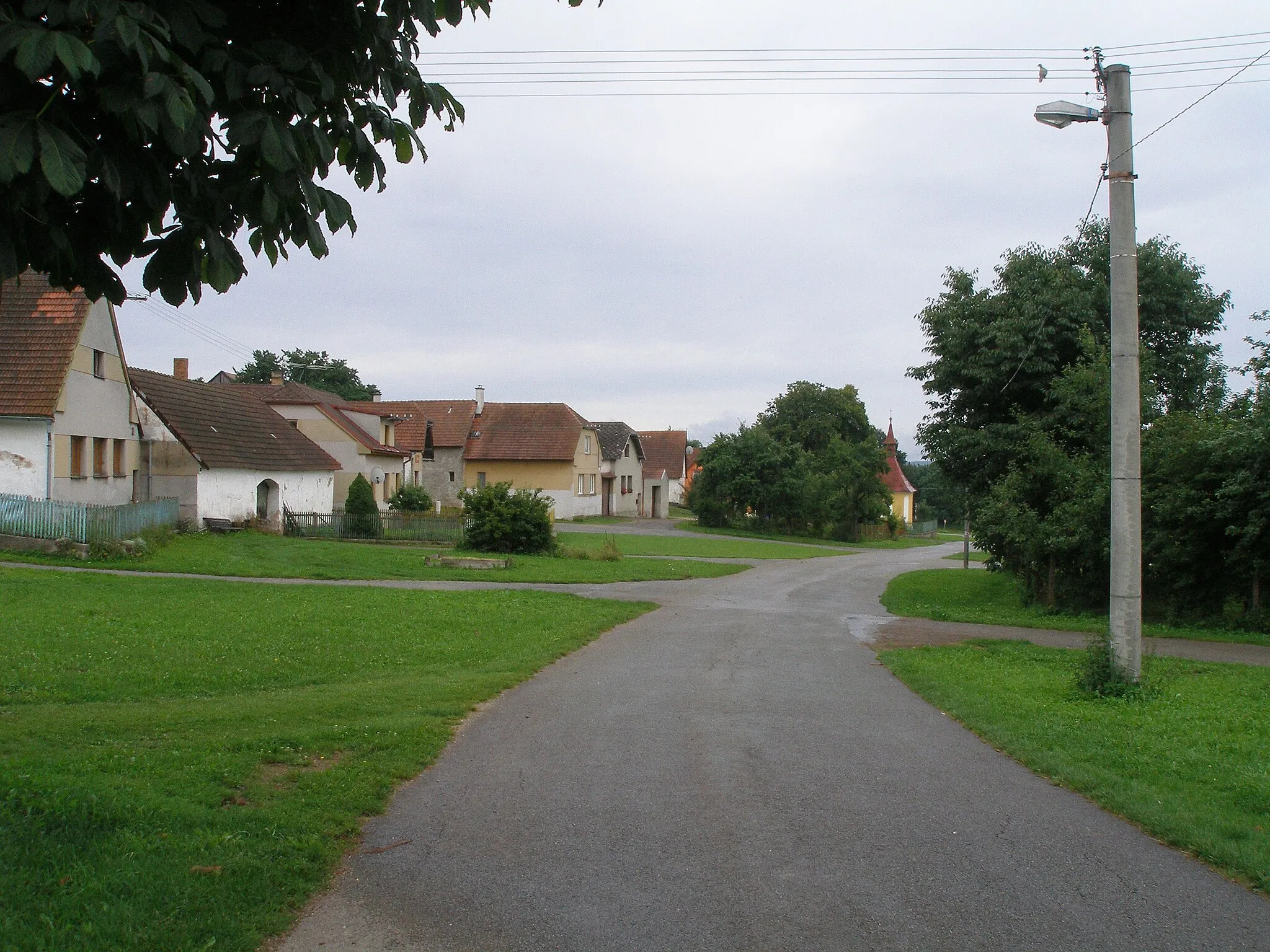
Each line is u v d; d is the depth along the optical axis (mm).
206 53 4363
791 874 4961
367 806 5883
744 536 60094
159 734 7250
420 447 60906
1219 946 4168
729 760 7316
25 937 3684
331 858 4980
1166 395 24703
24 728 7277
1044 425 23469
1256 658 14062
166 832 4957
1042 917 4461
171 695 9242
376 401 66000
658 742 7875
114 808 5137
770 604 21609
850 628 17078
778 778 6820
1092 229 24875
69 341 25000
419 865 5012
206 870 4547
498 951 4039
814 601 22953
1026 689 10516
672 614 18781
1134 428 10102
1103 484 19281
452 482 63250
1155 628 17594
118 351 28141
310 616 15148
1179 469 18469
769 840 5484
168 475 31000
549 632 14820
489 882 4789
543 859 5125
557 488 62094
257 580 21812
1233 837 5473
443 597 19047
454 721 8531
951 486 27188
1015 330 23406
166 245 4512
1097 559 19688
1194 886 4848
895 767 7164
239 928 4031
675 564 33719
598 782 6633
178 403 33062
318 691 9656
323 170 4977
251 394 49562
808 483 65812
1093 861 5203
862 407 89562
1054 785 6715
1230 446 16922
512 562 29203
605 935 4211
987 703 9555
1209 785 6590
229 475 33219
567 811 5973
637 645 14102
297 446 39906
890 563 44781
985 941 4191
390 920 4320
